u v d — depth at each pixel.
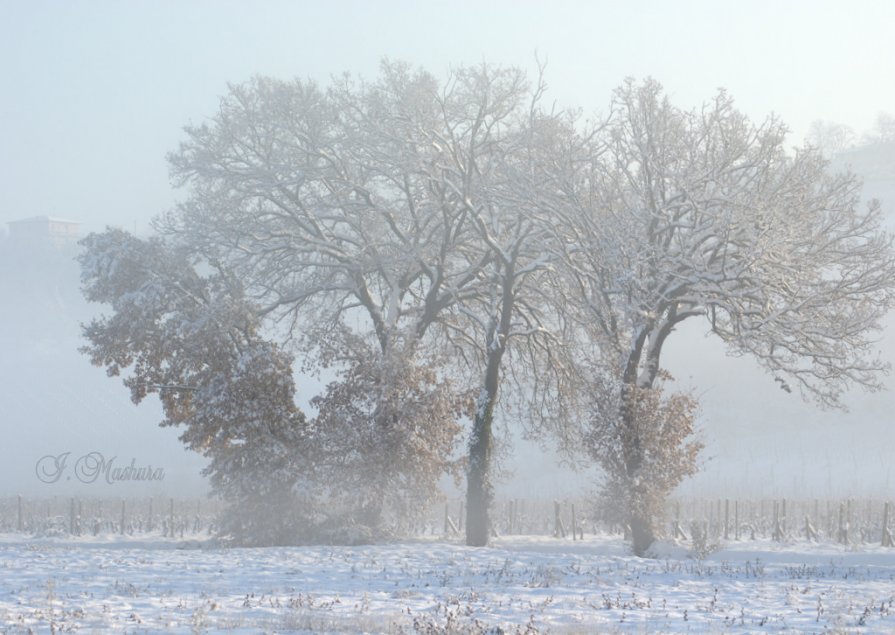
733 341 84.19
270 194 102.44
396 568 62.69
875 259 83.31
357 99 103.00
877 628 41.34
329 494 91.62
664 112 86.88
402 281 104.88
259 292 106.69
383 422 89.81
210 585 51.38
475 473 94.31
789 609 47.53
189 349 91.25
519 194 90.06
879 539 104.69
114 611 40.56
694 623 42.16
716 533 104.56
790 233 81.19
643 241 82.69
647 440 85.69
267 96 102.25
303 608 43.09
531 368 106.81
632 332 91.25
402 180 103.69
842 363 83.12
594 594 51.69
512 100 98.88
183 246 100.38
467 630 36.88
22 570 54.91
